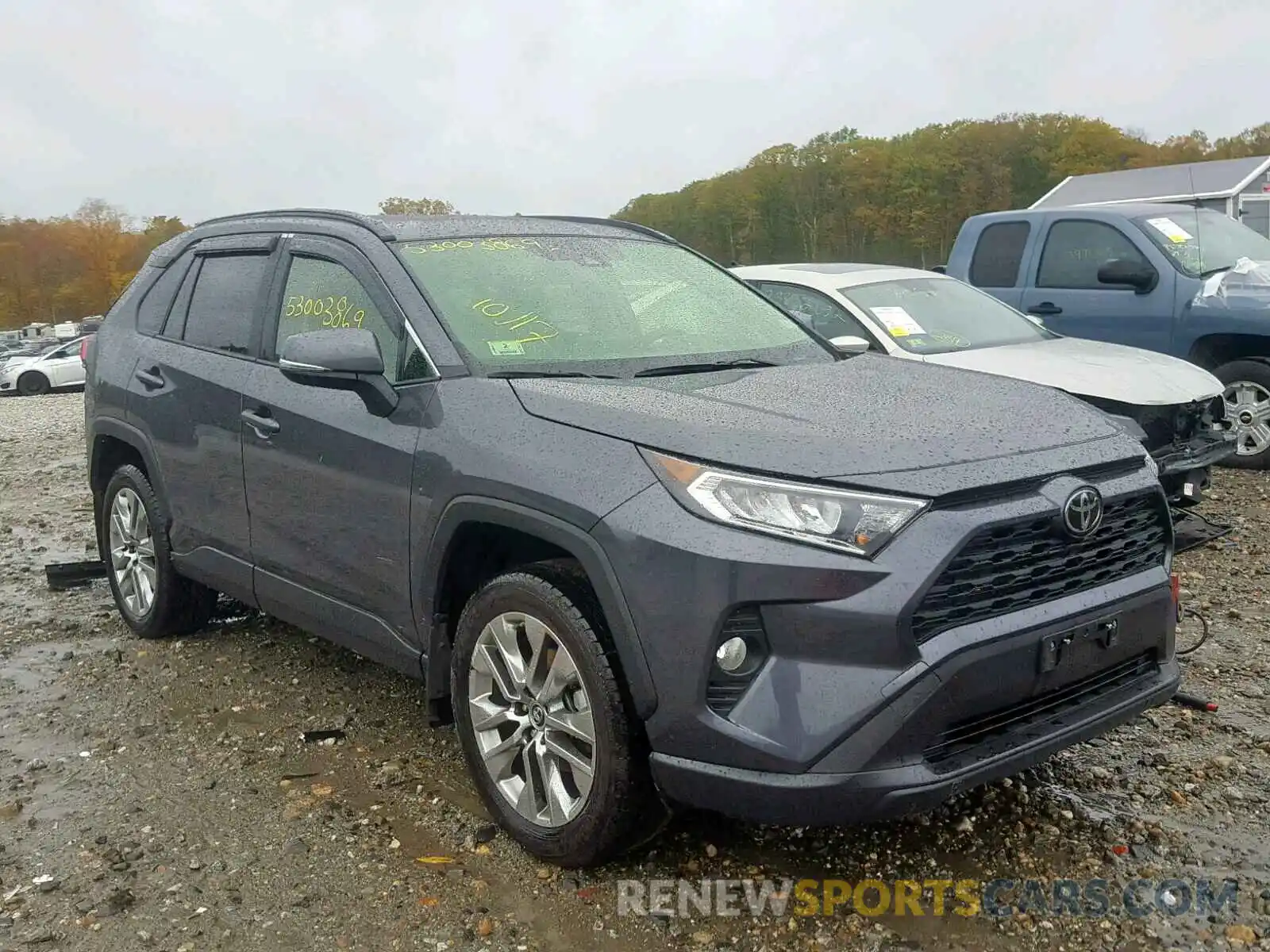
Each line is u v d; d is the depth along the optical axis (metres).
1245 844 3.19
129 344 5.04
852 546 2.60
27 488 9.75
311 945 2.81
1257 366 7.89
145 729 4.16
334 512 3.73
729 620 2.67
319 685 4.57
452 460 3.23
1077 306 8.50
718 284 4.46
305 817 3.46
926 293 7.34
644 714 2.79
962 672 2.64
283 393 3.97
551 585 3.02
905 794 2.59
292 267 4.22
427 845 3.28
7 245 100.31
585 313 3.86
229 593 4.50
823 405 3.14
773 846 3.24
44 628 5.42
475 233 4.14
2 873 3.16
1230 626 5.00
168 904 3.00
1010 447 2.92
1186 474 6.08
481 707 3.25
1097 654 2.95
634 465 2.85
